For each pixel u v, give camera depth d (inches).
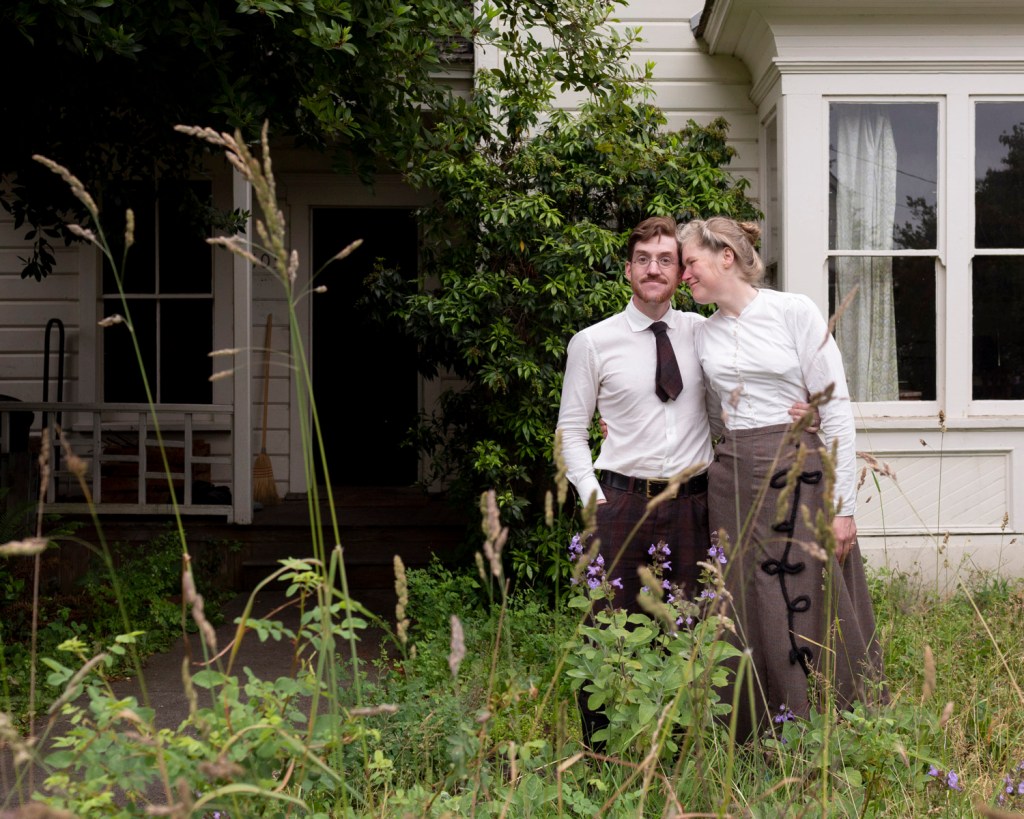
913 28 266.4
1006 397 272.2
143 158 268.1
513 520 253.8
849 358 271.6
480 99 266.5
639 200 268.7
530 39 254.4
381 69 194.4
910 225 271.7
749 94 302.0
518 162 265.0
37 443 287.3
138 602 251.9
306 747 79.1
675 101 304.0
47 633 224.1
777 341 134.7
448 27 204.8
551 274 253.9
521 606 231.8
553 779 107.0
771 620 131.5
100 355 346.9
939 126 269.9
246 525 307.1
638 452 139.7
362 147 210.4
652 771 88.5
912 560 266.8
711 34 292.0
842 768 106.2
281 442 361.4
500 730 126.6
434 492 352.8
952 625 186.4
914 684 145.3
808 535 130.5
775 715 131.6
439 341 267.3
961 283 269.0
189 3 179.2
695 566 138.6
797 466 77.8
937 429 267.9
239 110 181.3
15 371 347.3
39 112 224.8
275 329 360.2
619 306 253.1
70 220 331.9
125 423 339.9
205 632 67.7
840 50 266.5
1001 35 266.5
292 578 85.2
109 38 162.6
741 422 135.0
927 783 107.9
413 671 168.1
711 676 101.3
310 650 223.9
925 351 272.1
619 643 110.0
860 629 134.2
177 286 350.3
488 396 268.5
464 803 94.5
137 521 310.5
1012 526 268.2
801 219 268.5
